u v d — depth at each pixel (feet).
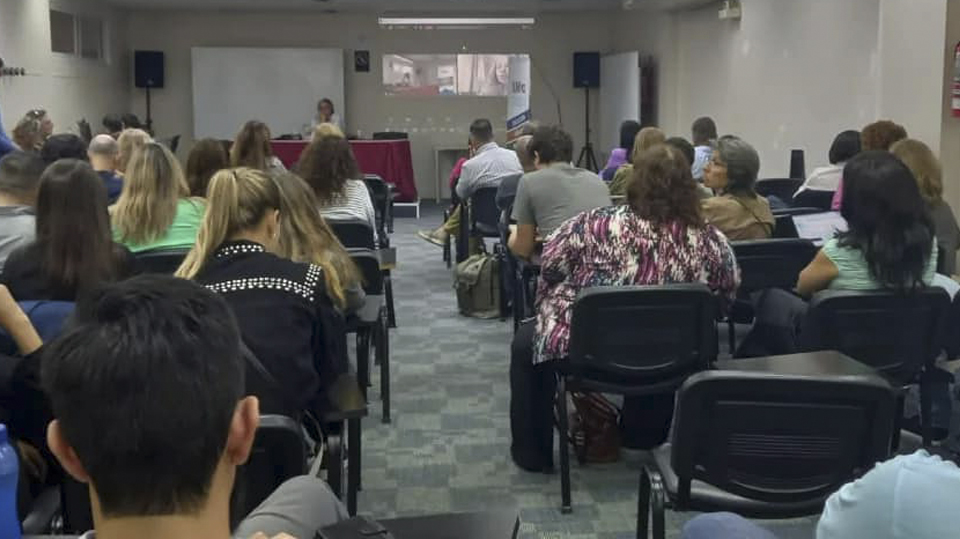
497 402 14.66
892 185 9.75
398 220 37.29
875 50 23.54
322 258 9.95
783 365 8.33
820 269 10.23
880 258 9.75
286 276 8.13
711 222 13.61
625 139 25.45
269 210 8.40
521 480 11.62
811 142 27.27
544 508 10.80
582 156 45.52
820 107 26.63
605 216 10.59
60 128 35.01
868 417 6.76
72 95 36.37
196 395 2.89
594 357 9.97
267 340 7.80
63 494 6.64
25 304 7.92
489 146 22.17
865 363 9.82
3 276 8.43
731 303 11.85
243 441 3.08
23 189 11.37
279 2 40.83
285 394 7.81
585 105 45.52
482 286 19.99
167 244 11.85
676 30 38.09
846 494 3.55
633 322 9.85
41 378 2.99
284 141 35.76
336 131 17.29
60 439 2.91
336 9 43.11
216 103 43.55
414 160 45.68
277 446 6.48
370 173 37.93
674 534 9.95
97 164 16.57
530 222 14.99
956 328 10.18
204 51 43.29
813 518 10.20
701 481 7.21
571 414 12.14
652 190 10.51
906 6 20.01
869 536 3.42
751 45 31.37
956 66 18.72
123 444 2.80
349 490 9.46
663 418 12.16
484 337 18.57
